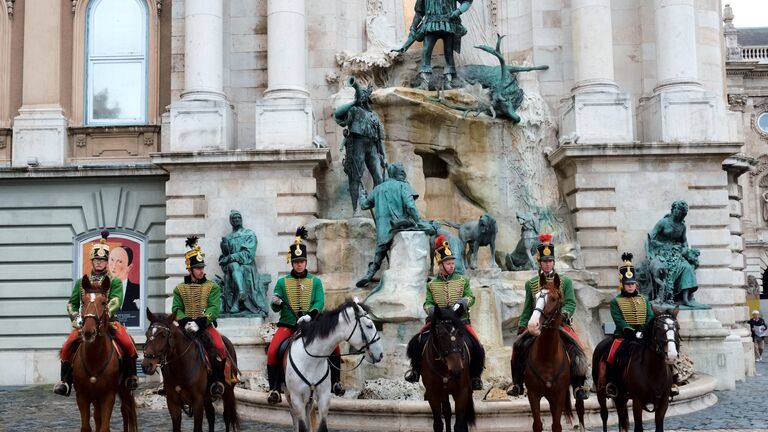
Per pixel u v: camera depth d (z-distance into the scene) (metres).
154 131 27.88
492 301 19.69
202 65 25.39
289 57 25.39
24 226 26.81
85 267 26.75
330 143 26.75
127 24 28.66
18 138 27.20
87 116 28.39
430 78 26.06
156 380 25.36
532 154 25.86
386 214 20.77
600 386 13.77
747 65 66.81
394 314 18.91
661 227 23.17
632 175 24.55
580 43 25.66
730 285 24.31
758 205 66.44
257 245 24.20
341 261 22.58
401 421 15.95
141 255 26.72
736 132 27.61
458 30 26.33
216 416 18.50
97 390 12.81
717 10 27.73
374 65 26.86
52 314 26.55
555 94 27.05
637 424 13.15
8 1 28.45
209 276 24.25
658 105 25.05
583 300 21.70
